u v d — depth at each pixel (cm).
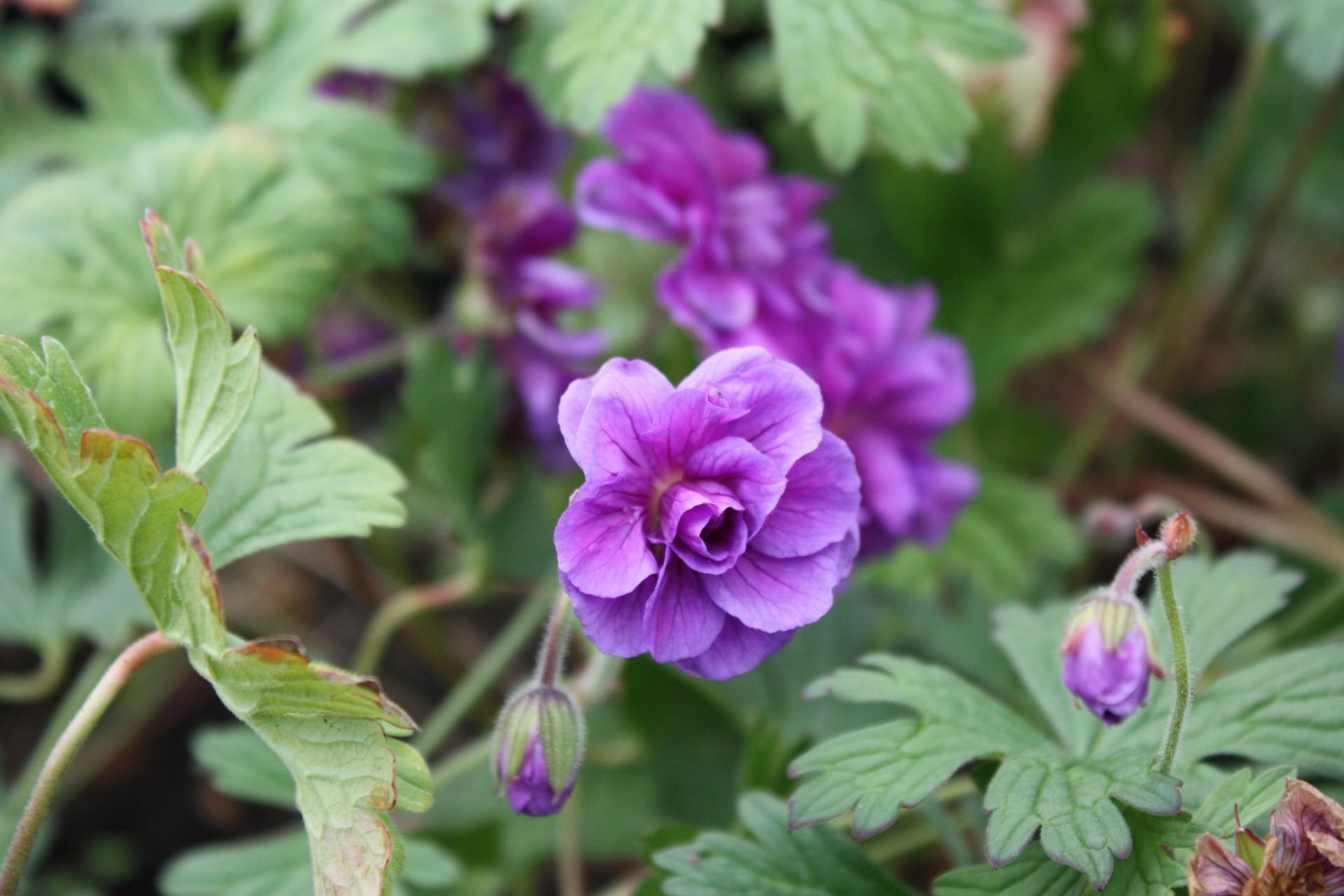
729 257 56
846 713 56
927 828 58
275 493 50
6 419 54
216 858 56
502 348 60
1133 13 75
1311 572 68
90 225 56
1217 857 46
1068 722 51
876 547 57
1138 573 47
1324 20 59
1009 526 63
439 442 58
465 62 60
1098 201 71
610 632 47
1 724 70
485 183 62
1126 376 77
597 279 67
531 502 60
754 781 55
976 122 55
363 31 60
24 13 66
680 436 47
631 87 55
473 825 60
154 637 48
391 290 65
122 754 72
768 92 78
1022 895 48
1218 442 71
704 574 48
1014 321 70
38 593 59
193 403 49
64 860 69
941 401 56
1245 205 84
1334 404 82
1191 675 51
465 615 73
